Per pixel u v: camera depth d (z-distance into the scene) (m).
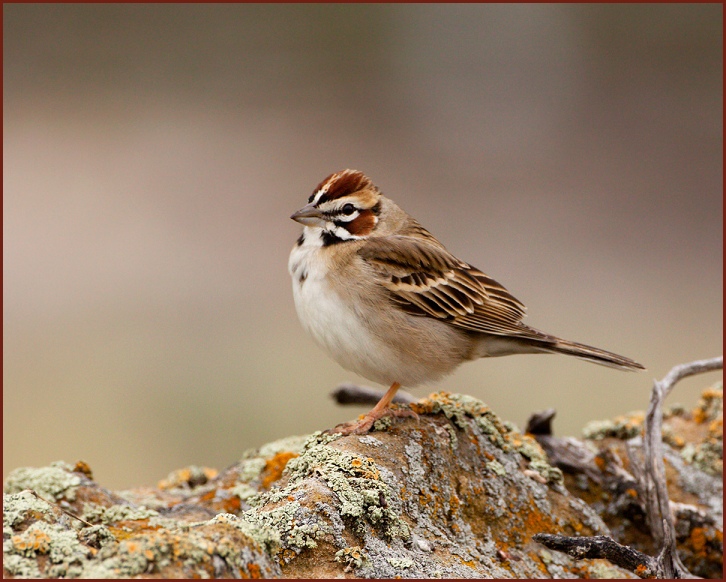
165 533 4.26
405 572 4.77
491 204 19.56
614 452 7.48
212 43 26.09
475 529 5.74
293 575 4.54
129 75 24.72
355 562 4.69
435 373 7.30
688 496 7.36
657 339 14.20
